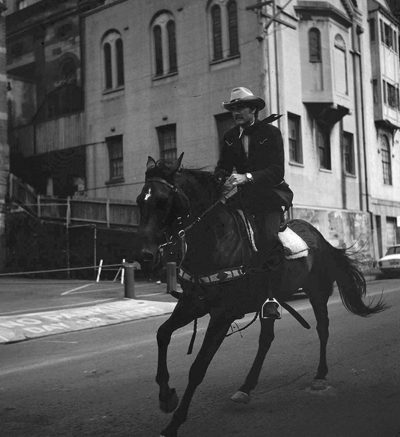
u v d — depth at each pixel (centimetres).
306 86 2539
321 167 2666
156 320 1191
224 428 434
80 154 2964
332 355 693
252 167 492
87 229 2327
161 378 438
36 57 3400
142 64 2714
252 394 527
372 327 912
